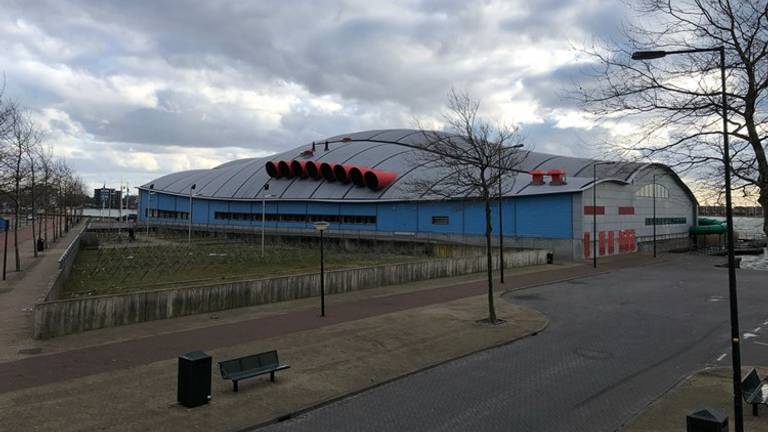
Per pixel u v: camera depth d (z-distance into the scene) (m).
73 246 35.38
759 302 21.88
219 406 9.34
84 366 11.45
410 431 8.45
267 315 17.50
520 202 47.09
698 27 9.45
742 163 9.70
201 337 14.32
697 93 9.38
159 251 47.16
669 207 60.38
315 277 21.61
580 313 19.17
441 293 23.00
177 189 91.81
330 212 64.75
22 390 9.81
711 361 12.70
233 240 65.94
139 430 8.19
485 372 11.86
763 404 9.33
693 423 6.76
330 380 10.99
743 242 67.25
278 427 8.68
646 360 12.79
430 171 58.19
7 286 24.30
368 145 75.56
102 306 15.23
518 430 8.45
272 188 73.06
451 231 52.28
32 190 40.12
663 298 22.89
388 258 44.00
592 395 10.20
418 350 13.52
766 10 8.70
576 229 43.47
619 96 10.14
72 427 8.18
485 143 29.50
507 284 26.62
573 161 64.50
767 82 9.16
